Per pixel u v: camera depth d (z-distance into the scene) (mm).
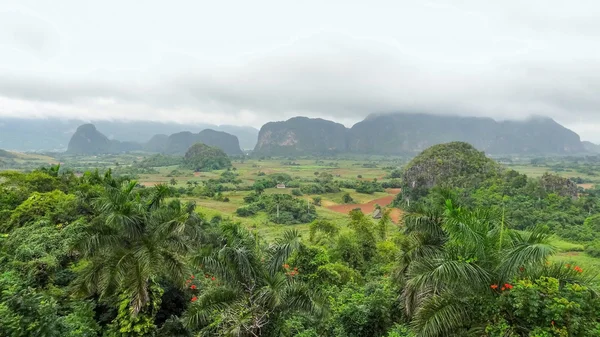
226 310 6977
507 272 5551
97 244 7922
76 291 7648
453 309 5434
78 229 10375
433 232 8375
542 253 5281
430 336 5395
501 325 4984
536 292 4883
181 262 8141
